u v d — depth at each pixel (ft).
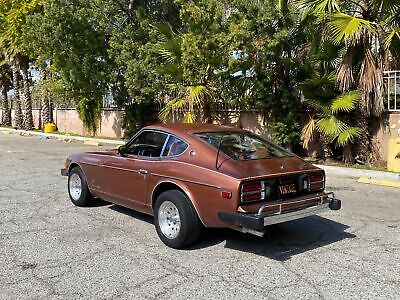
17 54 95.71
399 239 19.75
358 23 34.71
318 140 44.60
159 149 19.98
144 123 65.51
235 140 19.54
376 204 26.71
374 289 14.34
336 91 39.93
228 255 17.53
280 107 44.47
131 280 14.98
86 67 56.49
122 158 21.56
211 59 41.42
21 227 21.20
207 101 45.27
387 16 37.60
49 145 65.87
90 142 68.54
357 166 39.50
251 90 46.70
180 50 44.24
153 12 59.06
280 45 42.45
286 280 15.07
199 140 18.70
